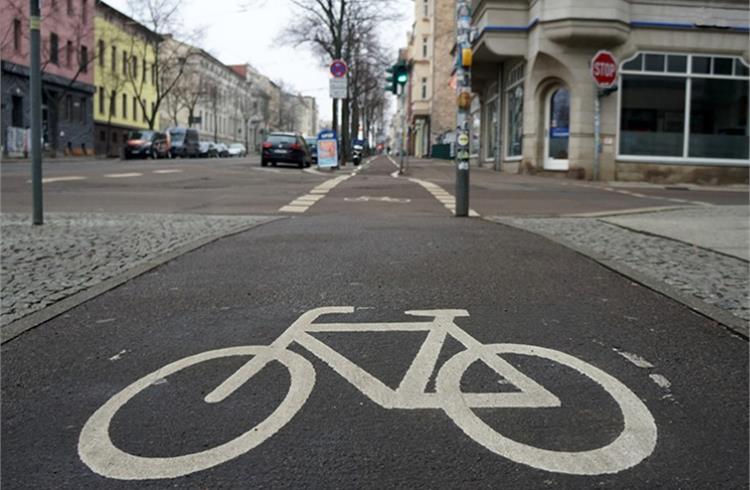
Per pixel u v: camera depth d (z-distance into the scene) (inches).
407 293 228.7
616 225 429.4
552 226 421.7
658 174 994.7
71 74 2094.0
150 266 274.4
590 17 931.3
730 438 125.8
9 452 120.0
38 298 227.5
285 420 131.3
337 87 1146.7
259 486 108.0
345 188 738.8
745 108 1003.9
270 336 182.4
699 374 157.1
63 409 138.1
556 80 1004.6
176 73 2938.0
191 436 125.2
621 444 122.5
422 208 536.7
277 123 5305.1
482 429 127.7
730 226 426.0
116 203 562.3
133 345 177.0
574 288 239.6
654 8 970.1
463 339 179.2
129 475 111.7
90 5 2201.0
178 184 775.1
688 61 985.5
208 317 201.6
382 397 141.9
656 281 250.2
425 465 114.3
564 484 108.8
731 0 975.6
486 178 950.4
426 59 2910.9
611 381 151.6
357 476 110.7
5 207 529.0
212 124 4052.7
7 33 1715.1
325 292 230.1
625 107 986.1
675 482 110.0
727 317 202.5
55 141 2003.0
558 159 1023.6
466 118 455.5
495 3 1026.7
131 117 2620.6
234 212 498.9
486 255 300.7
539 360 163.9
